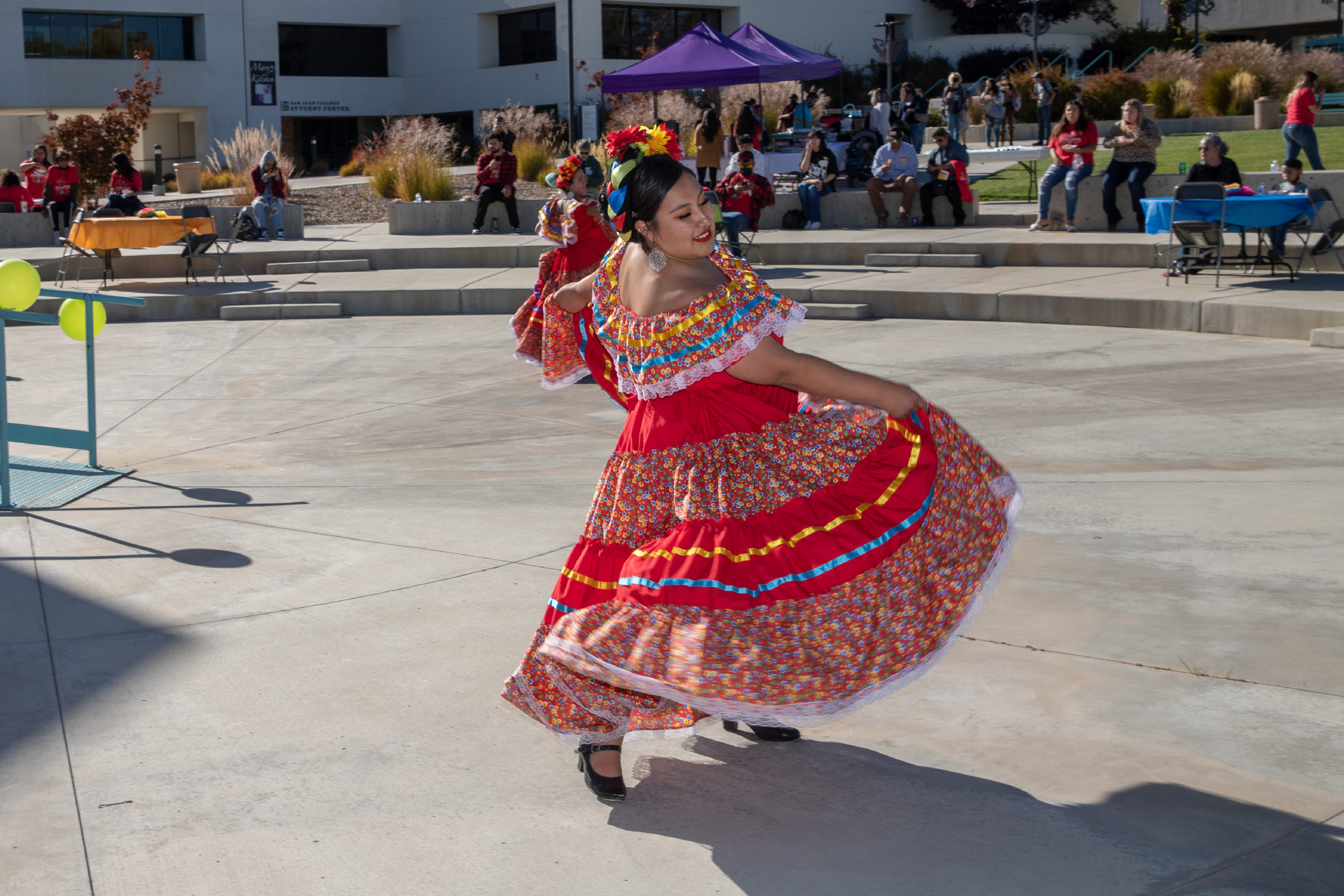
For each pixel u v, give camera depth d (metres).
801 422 2.84
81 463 7.02
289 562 5.01
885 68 41.31
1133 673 3.70
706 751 3.33
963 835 2.83
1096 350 9.75
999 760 3.19
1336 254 12.02
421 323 13.09
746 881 2.67
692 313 2.72
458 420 8.19
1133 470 6.18
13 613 4.41
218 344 11.95
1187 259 11.95
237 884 2.68
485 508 5.84
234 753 3.31
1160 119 26.28
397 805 3.03
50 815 2.98
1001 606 4.30
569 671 2.91
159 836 2.88
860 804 2.99
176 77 40.47
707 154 19.23
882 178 16.27
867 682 2.77
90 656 4.00
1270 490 5.68
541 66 39.69
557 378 3.93
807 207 16.59
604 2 39.28
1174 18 40.12
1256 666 3.71
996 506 2.95
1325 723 3.32
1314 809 2.89
